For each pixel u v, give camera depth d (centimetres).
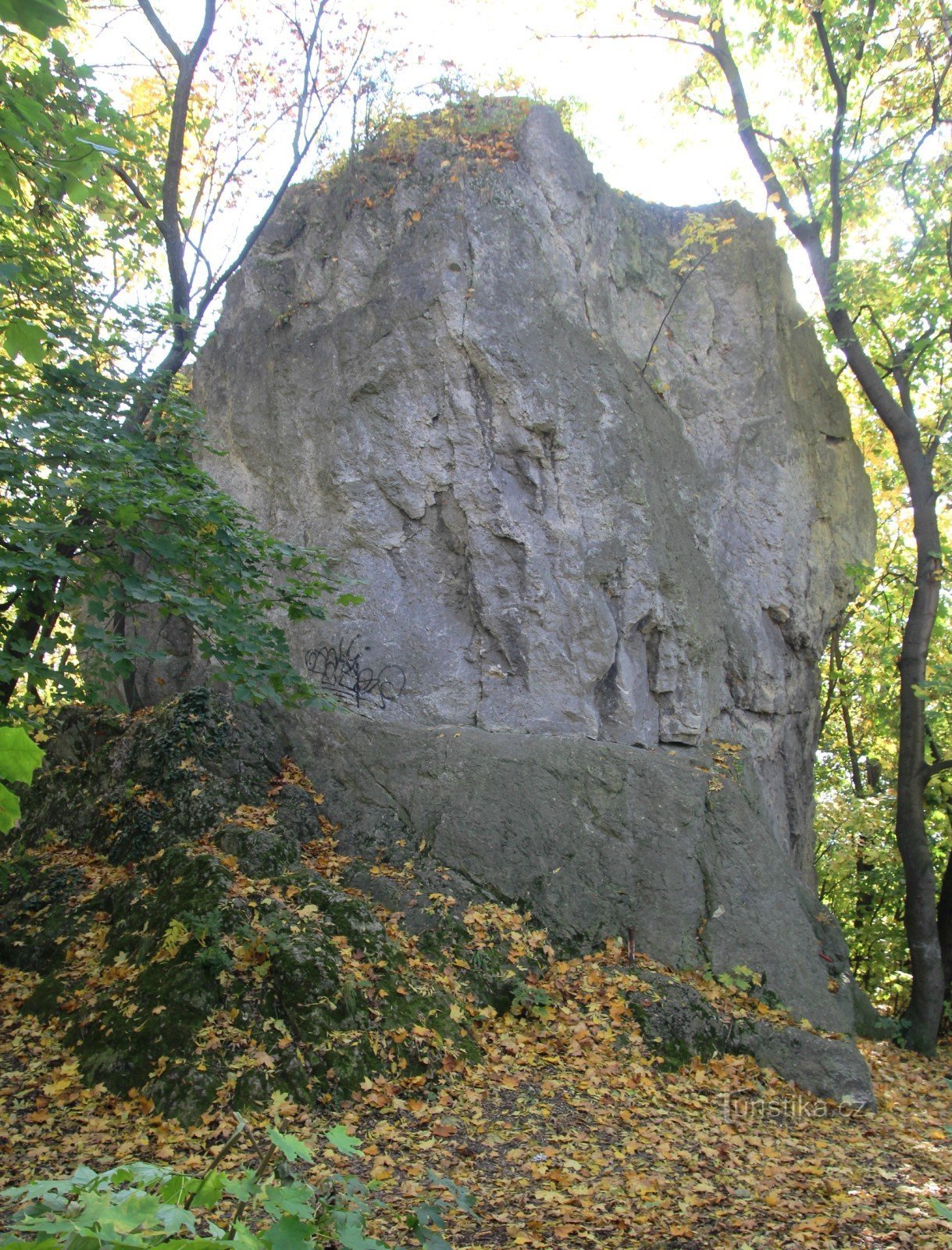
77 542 764
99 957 824
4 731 179
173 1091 654
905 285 1388
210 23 1242
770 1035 904
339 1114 677
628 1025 884
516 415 1091
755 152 1487
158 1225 169
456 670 1110
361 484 1122
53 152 489
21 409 843
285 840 941
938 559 1402
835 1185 646
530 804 1012
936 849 1720
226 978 736
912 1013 1315
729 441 1316
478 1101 733
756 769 1235
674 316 1332
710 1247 527
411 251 1127
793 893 1047
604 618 1101
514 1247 509
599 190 1264
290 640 1122
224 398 1218
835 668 1969
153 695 1163
